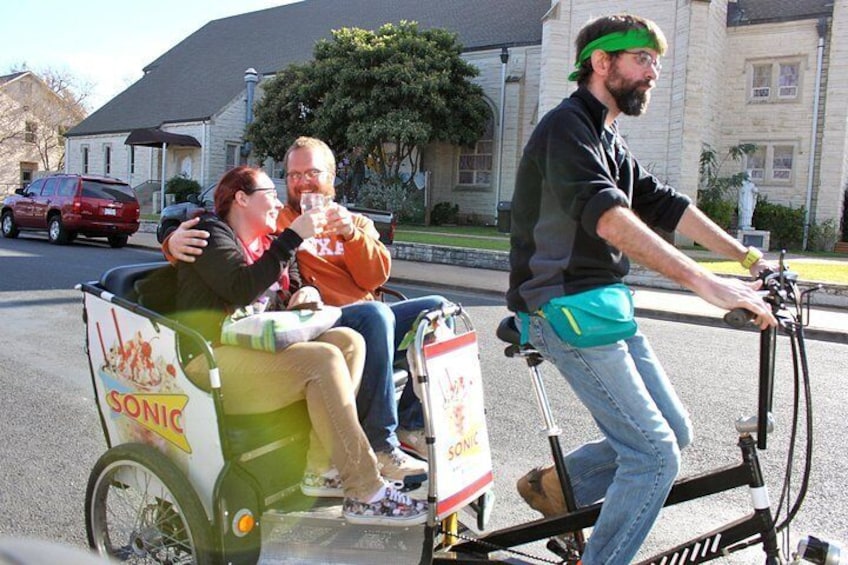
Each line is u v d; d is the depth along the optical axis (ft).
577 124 7.94
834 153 73.87
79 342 25.03
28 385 19.97
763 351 7.77
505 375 21.84
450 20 100.53
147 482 9.48
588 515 8.76
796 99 75.41
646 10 68.90
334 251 11.70
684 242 62.08
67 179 61.98
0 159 168.25
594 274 8.15
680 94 66.39
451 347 8.80
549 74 73.72
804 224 73.05
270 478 9.14
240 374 9.03
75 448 15.53
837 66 72.90
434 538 8.66
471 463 9.06
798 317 7.89
